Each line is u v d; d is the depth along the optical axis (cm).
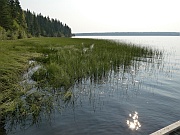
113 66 1254
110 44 2492
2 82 743
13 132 452
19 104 571
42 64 1180
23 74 973
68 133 449
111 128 475
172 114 580
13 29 5103
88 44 2530
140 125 498
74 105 629
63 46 2286
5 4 4884
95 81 952
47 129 467
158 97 750
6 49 1778
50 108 591
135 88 868
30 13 8269
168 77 1125
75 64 1043
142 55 1884
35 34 7450
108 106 629
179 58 1955
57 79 833
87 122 506
